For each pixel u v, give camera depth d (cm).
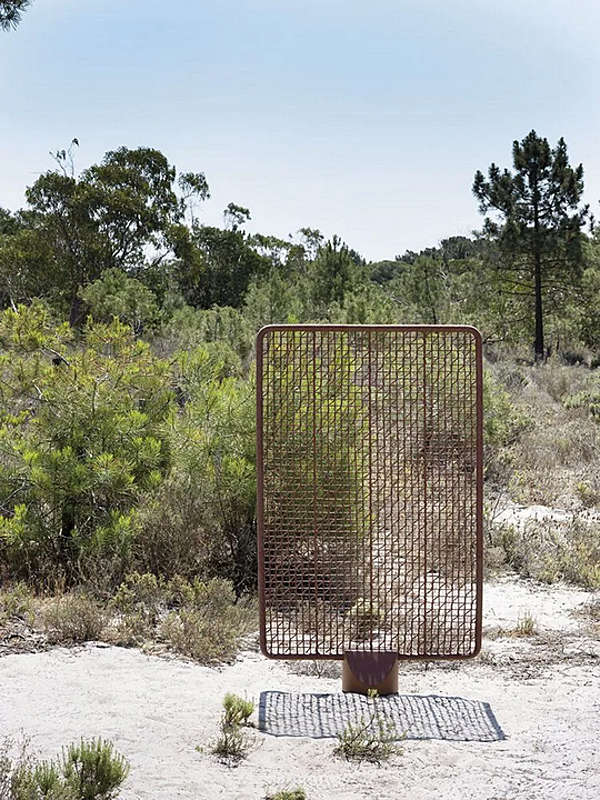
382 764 421
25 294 3753
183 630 615
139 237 4103
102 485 787
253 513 795
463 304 3606
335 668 584
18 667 541
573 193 3409
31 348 842
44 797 338
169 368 886
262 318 2527
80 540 753
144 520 773
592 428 1551
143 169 4259
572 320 3550
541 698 522
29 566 742
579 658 605
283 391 622
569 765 418
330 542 582
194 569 765
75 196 3903
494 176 3491
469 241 4303
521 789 392
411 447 554
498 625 676
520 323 3603
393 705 511
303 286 3419
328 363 553
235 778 399
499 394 1451
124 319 2469
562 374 2458
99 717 462
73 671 541
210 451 816
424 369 543
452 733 465
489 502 1057
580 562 842
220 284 5591
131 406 848
